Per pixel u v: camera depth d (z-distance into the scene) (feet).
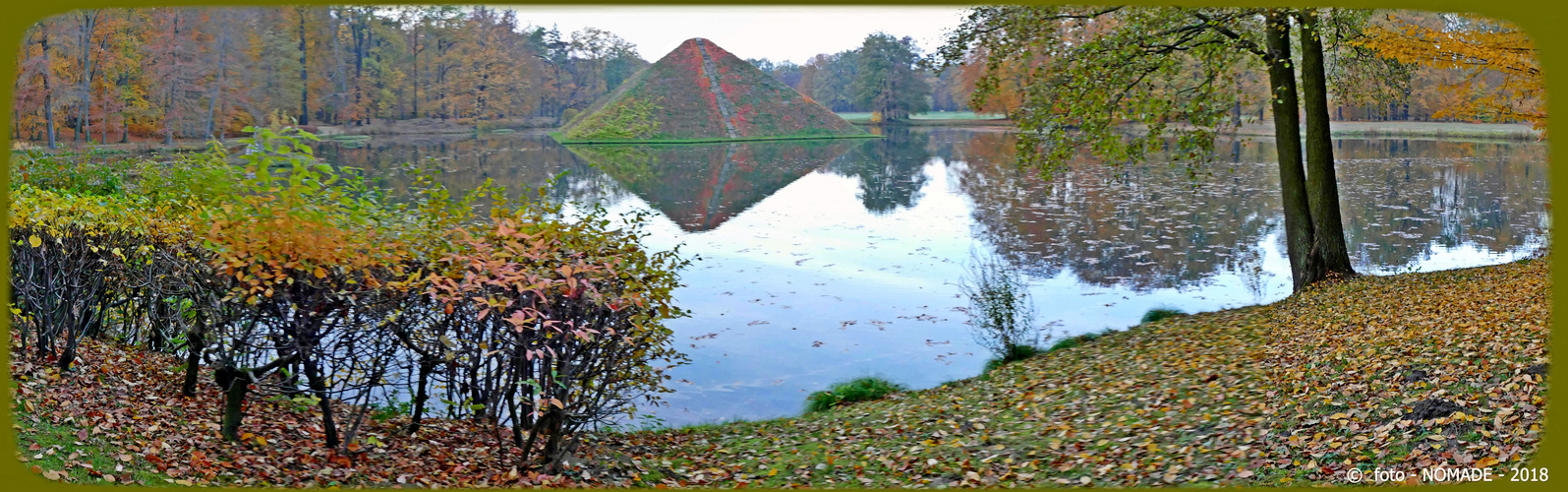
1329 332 25.49
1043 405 22.09
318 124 224.74
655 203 85.46
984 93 36.50
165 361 20.94
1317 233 37.29
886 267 49.85
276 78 188.75
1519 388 15.66
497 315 15.23
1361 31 34.65
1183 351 26.61
